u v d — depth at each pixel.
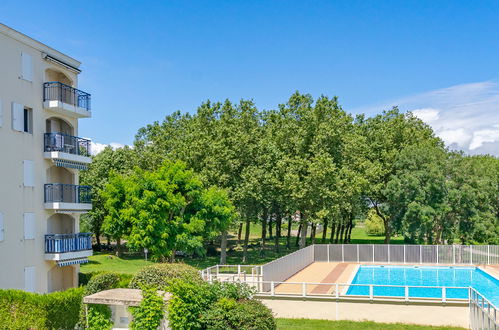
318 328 22.55
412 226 52.09
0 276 26.38
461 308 24.94
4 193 27.02
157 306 17.11
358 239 82.06
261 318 17.20
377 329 22.47
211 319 16.97
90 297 18.03
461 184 53.59
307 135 52.16
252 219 58.03
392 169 56.75
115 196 43.09
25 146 28.91
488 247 45.62
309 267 44.38
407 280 38.75
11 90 27.94
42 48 30.59
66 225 33.38
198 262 51.31
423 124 63.72
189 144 51.31
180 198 39.56
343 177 50.38
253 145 50.59
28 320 20.02
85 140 34.09
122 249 61.16
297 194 47.16
